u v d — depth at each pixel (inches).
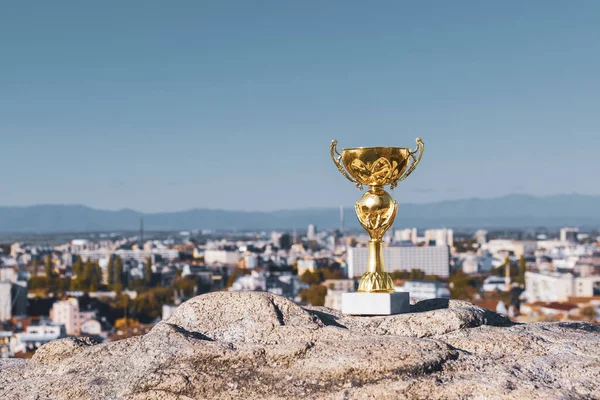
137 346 55.7
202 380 52.5
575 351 54.7
